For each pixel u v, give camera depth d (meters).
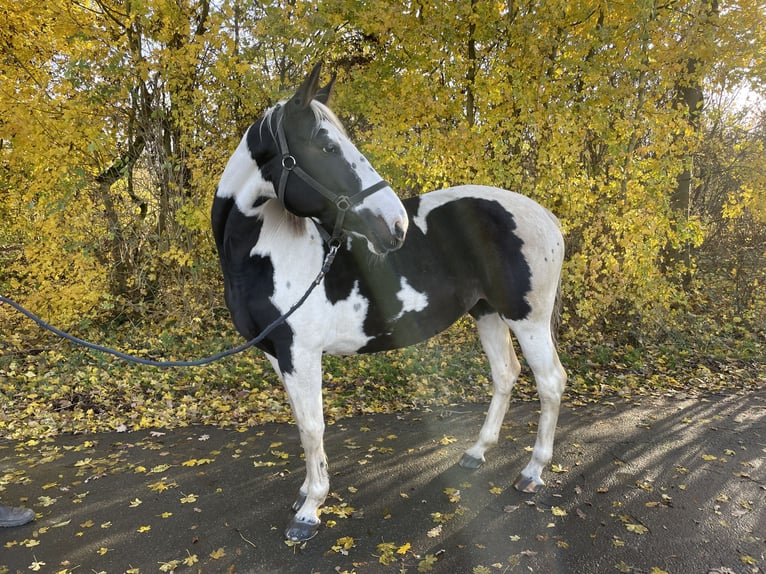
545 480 2.82
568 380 4.63
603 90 4.83
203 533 2.39
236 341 5.53
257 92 5.24
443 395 4.36
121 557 2.22
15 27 5.34
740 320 6.10
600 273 5.57
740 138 8.12
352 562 2.15
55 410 4.02
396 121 5.09
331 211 2.01
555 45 5.03
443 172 5.09
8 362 4.94
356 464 3.08
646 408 4.00
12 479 2.95
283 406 4.12
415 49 5.20
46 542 2.34
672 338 5.66
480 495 2.68
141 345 5.47
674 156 5.29
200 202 5.52
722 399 4.21
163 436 3.60
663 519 2.42
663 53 4.95
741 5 4.92
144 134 5.66
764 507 2.52
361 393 4.34
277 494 2.75
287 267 2.21
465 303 2.62
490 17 5.11
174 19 5.12
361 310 2.33
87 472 3.04
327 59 6.12
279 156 2.01
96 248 5.68
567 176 5.16
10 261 6.34
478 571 2.07
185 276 6.04
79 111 5.06
